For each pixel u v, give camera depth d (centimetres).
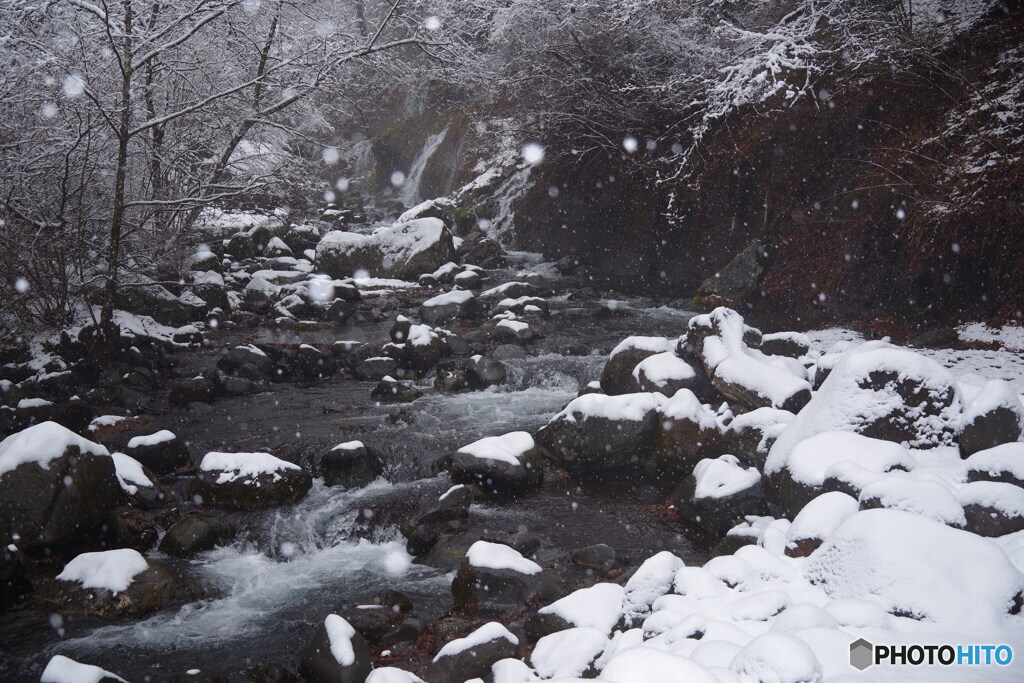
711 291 1557
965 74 1318
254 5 1434
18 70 1172
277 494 786
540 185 2355
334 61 1522
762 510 695
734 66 1566
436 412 1073
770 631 394
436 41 1619
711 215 1716
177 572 663
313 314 1706
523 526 736
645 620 461
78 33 1213
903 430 645
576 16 1747
